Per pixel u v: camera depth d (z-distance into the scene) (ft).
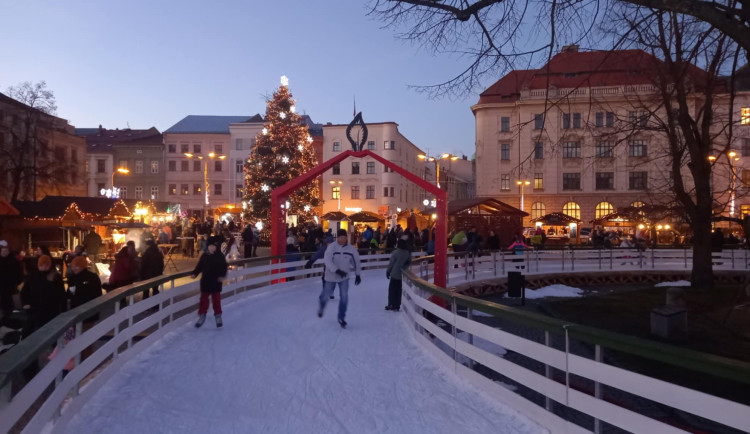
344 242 33.27
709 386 26.13
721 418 10.77
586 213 169.58
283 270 55.11
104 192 139.13
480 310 19.90
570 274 74.64
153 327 32.65
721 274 77.05
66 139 174.70
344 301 32.81
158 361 24.13
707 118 51.78
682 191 55.52
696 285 58.70
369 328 32.24
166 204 121.29
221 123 241.76
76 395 17.29
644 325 42.39
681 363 11.41
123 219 82.33
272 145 119.34
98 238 59.77
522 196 158.51
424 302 27.22
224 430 15.99
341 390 20.11
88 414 17.15
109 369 21.12
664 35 40.88
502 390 18.69
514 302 57.72
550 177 171.73
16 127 140.97
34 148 134.00
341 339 29.07
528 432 15.99
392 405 18.44
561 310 50.90
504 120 174.29
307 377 21.79
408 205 231.71
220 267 32.35
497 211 98.07
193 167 228.02
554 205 171.73
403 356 25.39
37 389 13.03
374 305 41.88
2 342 24.11
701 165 54.19
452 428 16.31
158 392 19.61
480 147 176.96
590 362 14.32
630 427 13.06
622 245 91.35
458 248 73.20
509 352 32.71
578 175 170.40
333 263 33.01
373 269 74.49
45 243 76.84
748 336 36.14
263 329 31.76
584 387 24.77
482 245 89.92
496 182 175.01
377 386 20.65
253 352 25.98
